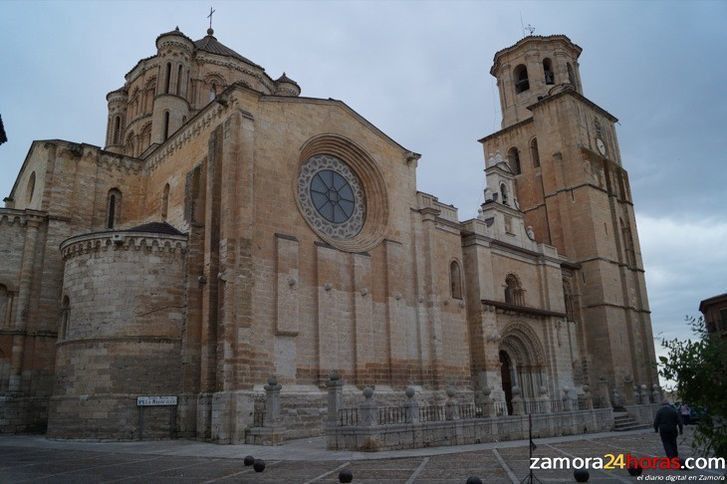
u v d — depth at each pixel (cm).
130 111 4819
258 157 2938
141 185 3841
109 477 1485
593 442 2617
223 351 2559
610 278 5219
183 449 2192
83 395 2639
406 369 3384
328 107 3425
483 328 3900
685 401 1030
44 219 3438
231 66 4906
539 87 5988
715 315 6412
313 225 3127
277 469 1642
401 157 3859
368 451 2033
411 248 3712
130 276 2773
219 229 2803
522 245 4659
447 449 2181
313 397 2778
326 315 3016
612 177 5694
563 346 4597
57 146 3578
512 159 6041
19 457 1950
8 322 3238
